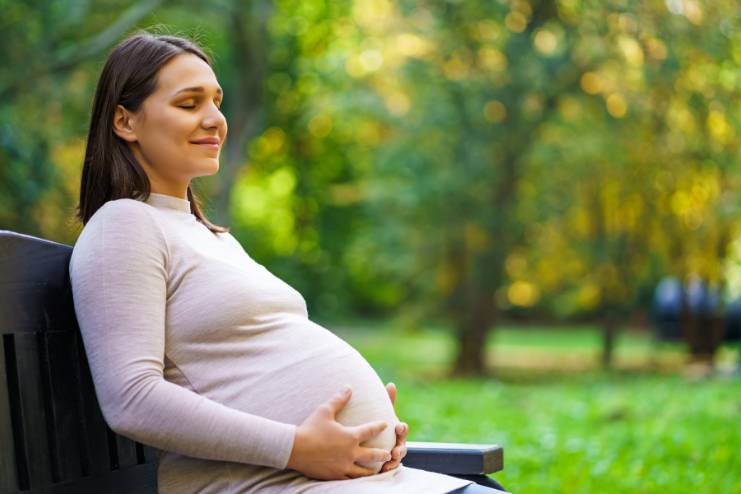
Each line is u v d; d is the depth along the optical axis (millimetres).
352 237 37031
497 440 11312
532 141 21547
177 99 3318
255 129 21844
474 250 23000
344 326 41344
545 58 20047
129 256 3037
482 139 21156
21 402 3025
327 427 3004
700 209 21156
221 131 3408
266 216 38031
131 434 2916
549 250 24359
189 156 3326
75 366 3246
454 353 23953
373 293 42688
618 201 23422
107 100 3369
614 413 14070
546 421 13359
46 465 3109
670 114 18938
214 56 3803
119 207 3133
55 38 15594
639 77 18438
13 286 3025
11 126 14359
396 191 22594
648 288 27422
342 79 23641
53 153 15273
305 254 37500
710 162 19250
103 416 3137
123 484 3443
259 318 3178
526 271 25141
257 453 2926
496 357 28469
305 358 3176
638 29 17000
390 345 33062
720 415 13867
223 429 2906
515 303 27641
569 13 19484
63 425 3178
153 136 3318
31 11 14930
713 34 16203
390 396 3496
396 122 22141
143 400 2898
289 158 35344
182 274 3143
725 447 10625
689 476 9164
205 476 3109
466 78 20703
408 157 21812
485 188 22047
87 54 15164
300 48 26859
